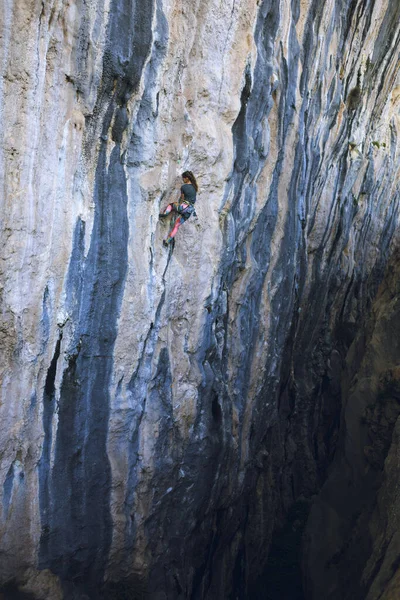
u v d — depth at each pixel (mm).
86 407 10078
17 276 8227
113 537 11312
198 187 10875
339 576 14422
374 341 16938
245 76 10977
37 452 9453
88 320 9562
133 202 9797
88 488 10578
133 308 10219
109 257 9555
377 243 24062
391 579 10625
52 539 10172
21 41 7512
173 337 11547
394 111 21984
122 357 10383
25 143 7898
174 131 10156
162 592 12484
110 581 11695
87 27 8164
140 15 8789
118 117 9094
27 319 8562
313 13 13297
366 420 15945
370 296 24297
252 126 11828
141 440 11352
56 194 8516
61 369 9438
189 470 12578
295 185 14586
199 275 11438
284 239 14578
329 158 17406
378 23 17203
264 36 11406
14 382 8734
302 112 13969
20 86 7668
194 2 9727
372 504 14305
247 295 13578
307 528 16609
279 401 18516
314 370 20969
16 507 9406
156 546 12344
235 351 13664
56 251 8695
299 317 18391
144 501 11719
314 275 18672
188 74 10141
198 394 12289
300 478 20109
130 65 8883
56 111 8250
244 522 16547
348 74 16922
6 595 9688
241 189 12117
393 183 23688
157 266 10516
